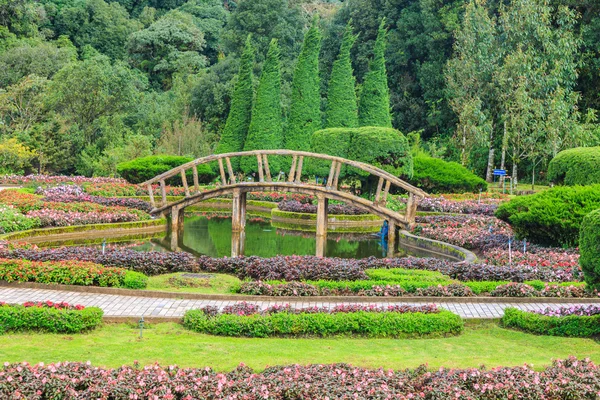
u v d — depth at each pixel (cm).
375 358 879
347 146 2778
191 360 852
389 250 2000
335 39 5069
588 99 3881
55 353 864
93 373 766
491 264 1572
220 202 3225
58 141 4109
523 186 3644
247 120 3675
